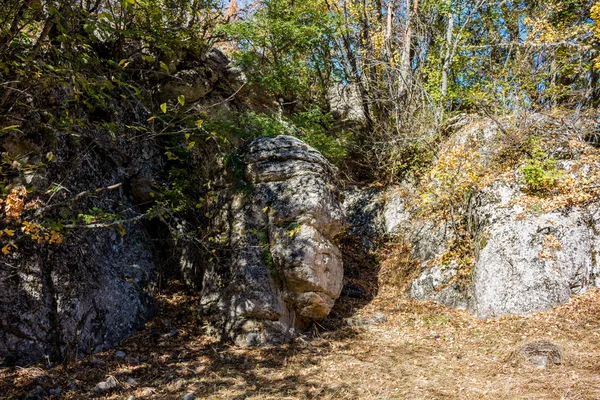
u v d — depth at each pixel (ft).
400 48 47.14
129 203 27.43
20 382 17.44
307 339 24.56
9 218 16.53
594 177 29.48
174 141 30.96
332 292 26.11
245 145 27.91
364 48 47.24
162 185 29.22
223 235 26.30
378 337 25.39
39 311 19.62
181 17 33.94
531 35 37.70
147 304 24.57
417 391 18.03
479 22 49.73
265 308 23.66
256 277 24.35
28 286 19.67
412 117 41.11
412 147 41.42
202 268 27.66
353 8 46.03
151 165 29.35
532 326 24.76
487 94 38.68
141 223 27.78
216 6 36.58
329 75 51.55
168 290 26.91
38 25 23.07
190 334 23.85
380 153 44.78
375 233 38.78
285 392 18.02
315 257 24.68
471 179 32.19
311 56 49.55
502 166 32.81
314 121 45.11
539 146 31.42
